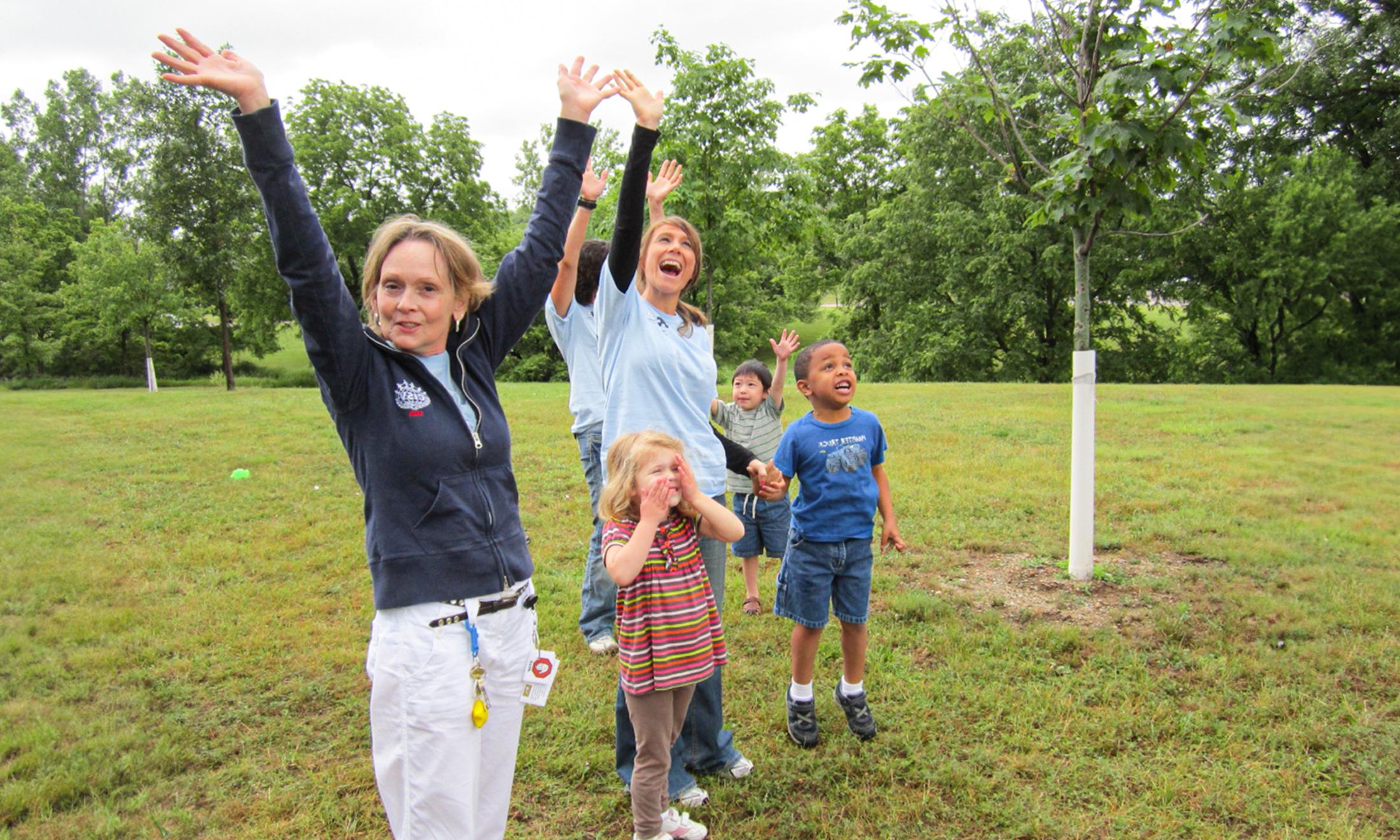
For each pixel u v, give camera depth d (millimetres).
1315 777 2957
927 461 8391
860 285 31672
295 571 5363
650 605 2461
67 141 51156
